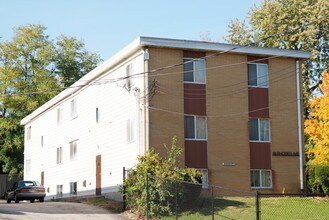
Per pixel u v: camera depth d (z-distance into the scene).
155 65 29.83
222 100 31.20
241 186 30.88
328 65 45.53
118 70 33.22
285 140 32.38
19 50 62.09
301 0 45.66
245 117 31.59
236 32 49.75
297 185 32.19
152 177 24.22
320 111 29.44
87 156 37.97
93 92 37.38
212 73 31.16
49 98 61.69
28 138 55.28
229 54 31.70
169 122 29.77
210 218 22.98
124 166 31.73
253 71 32.25
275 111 32.38
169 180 23.98
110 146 34.03
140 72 30.12
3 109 61.44
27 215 24.91
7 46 61.84
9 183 58.94
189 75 30.64
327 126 29.33
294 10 45.53
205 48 30.72
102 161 35.25
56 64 65.81
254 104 31.95
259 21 48.22
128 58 31.70
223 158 30.75
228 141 31.02
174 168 25.47
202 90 30.78
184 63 30.55
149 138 29.17
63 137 43.53
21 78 61.88
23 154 61.56
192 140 30.19
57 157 44.88
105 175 34.59
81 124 39.50
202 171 30.14
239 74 31.80
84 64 67.38
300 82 33.28
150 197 24.34
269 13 46.28
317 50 45.59
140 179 25.14
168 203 24.28
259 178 31.47
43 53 62.44
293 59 33.28
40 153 50.09
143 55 29.67
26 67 62.78
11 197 38.84
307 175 32.72
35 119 52.72
